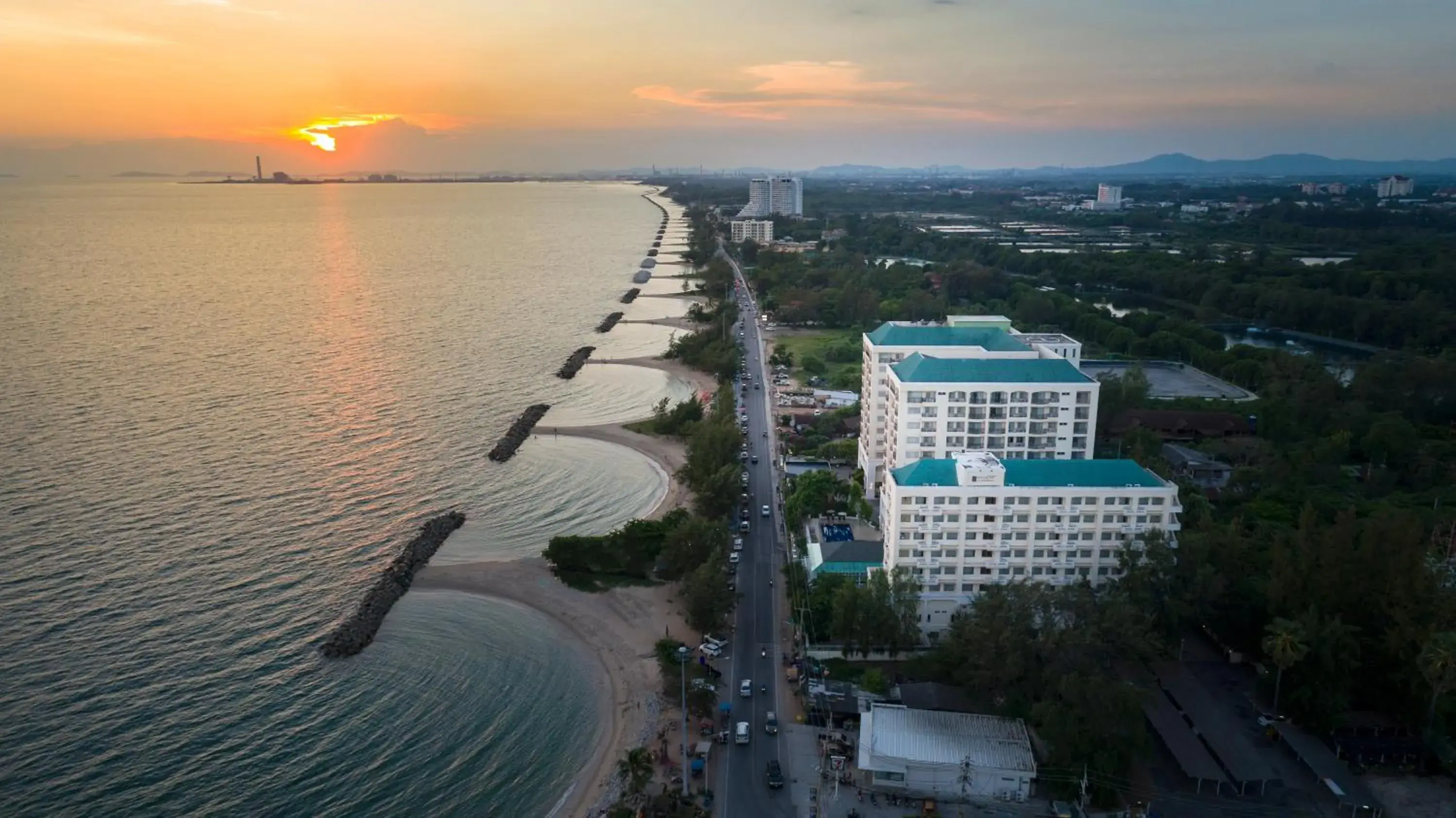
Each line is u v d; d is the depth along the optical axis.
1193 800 187.25
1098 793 185.75
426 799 191.38
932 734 198.00
